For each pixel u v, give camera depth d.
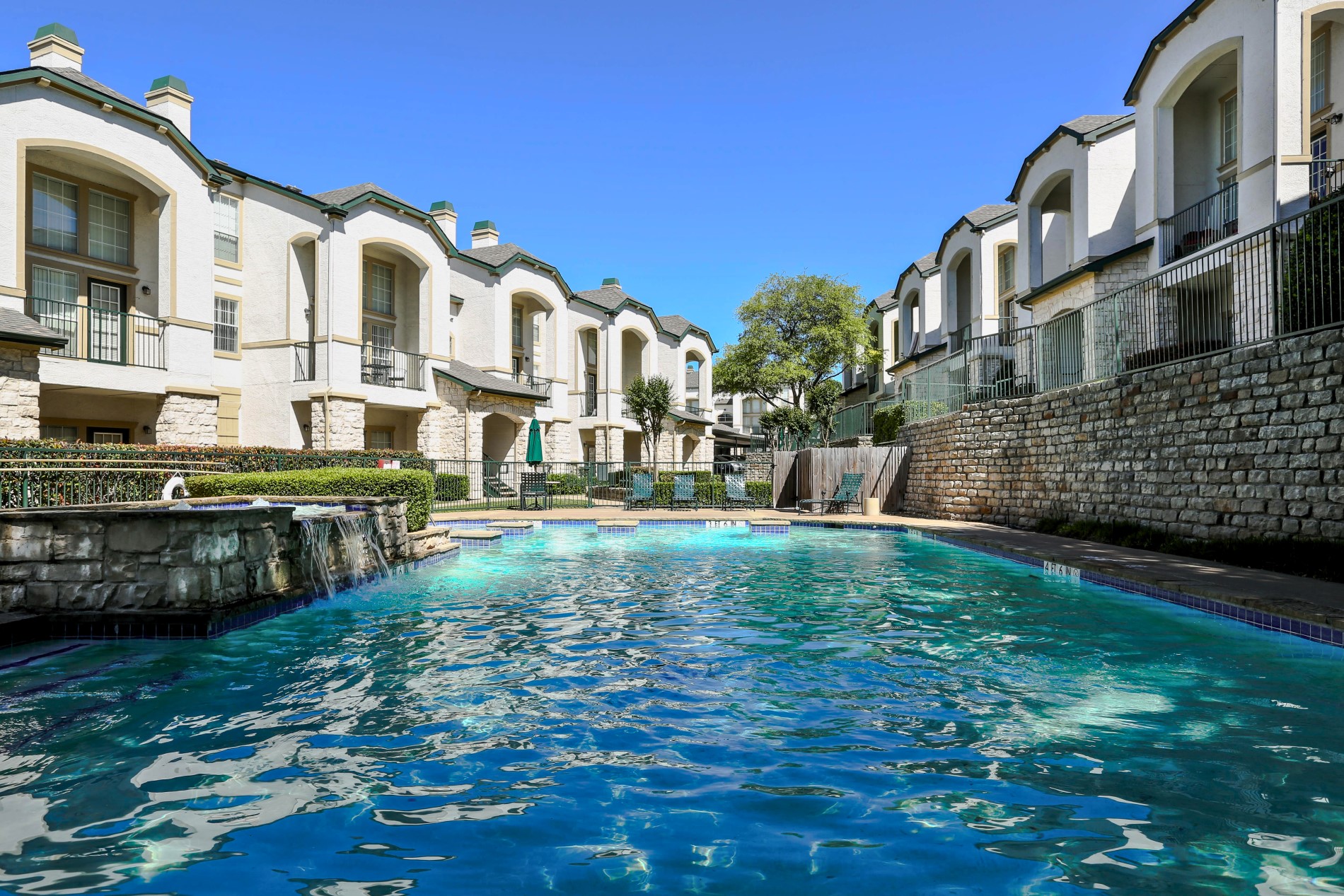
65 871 2.46
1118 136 18.11
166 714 4.12
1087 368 12.64
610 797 3.05
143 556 5.92
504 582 9.01
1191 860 2.52
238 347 21.72
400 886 2.38
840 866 2.50
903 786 3.15
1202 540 9.24
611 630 6.30
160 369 17.52
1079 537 11.68
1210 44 13.90
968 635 6.03
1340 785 3.12
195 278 18.45
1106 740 3.67
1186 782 3.16
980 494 15.53
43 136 15.41
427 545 11.17
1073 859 2.53
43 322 16.75
